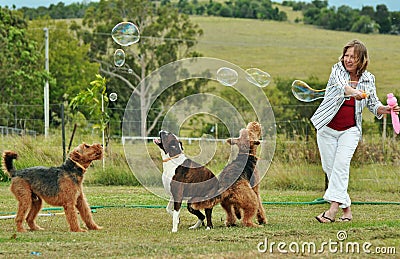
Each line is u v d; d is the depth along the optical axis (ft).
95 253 20.27
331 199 27.86
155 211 32.42
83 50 145.89
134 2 152.66
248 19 261.65
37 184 25.76
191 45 150.92
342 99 27.84
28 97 104.47
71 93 137.49
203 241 22.54
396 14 249.14
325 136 28.37
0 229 26.27
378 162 51.08
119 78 145.38
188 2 282.36
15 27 106.93
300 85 29.96
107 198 38.32
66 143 56.59
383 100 96.17
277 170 46.42
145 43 148.15
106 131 56.03
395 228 25.12
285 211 32.91
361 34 238.89
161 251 20.58
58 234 24.63
